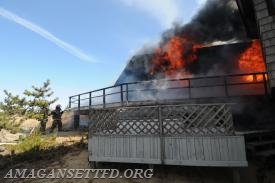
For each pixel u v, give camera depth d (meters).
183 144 7.51
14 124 20.25
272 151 7.96
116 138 8.37
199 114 7.48
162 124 7.86
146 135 7.98
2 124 18.75
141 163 8.32
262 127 10.12
